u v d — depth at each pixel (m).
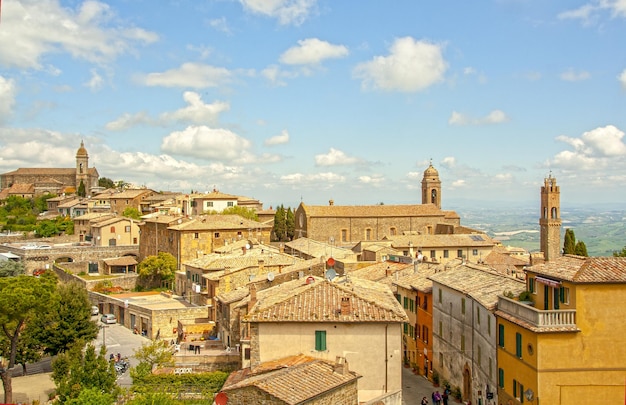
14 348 69.50
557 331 45.25
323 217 159.50
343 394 39.44
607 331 45.72
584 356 45.50
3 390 72.44
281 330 46.38
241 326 59.97
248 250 108.88
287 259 100.56
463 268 70.94
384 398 45.38
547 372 45.31
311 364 40.81
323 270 83.81
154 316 94.62
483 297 57.44
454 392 64.38
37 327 80.69
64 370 68.25
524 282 58.12
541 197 160.75
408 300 80.62
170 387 58.38
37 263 147.25
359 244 137.25
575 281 45.66
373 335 46.09
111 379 55.34
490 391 55.09
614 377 45.50
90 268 148.50
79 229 185.12
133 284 131.00
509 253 139.38
